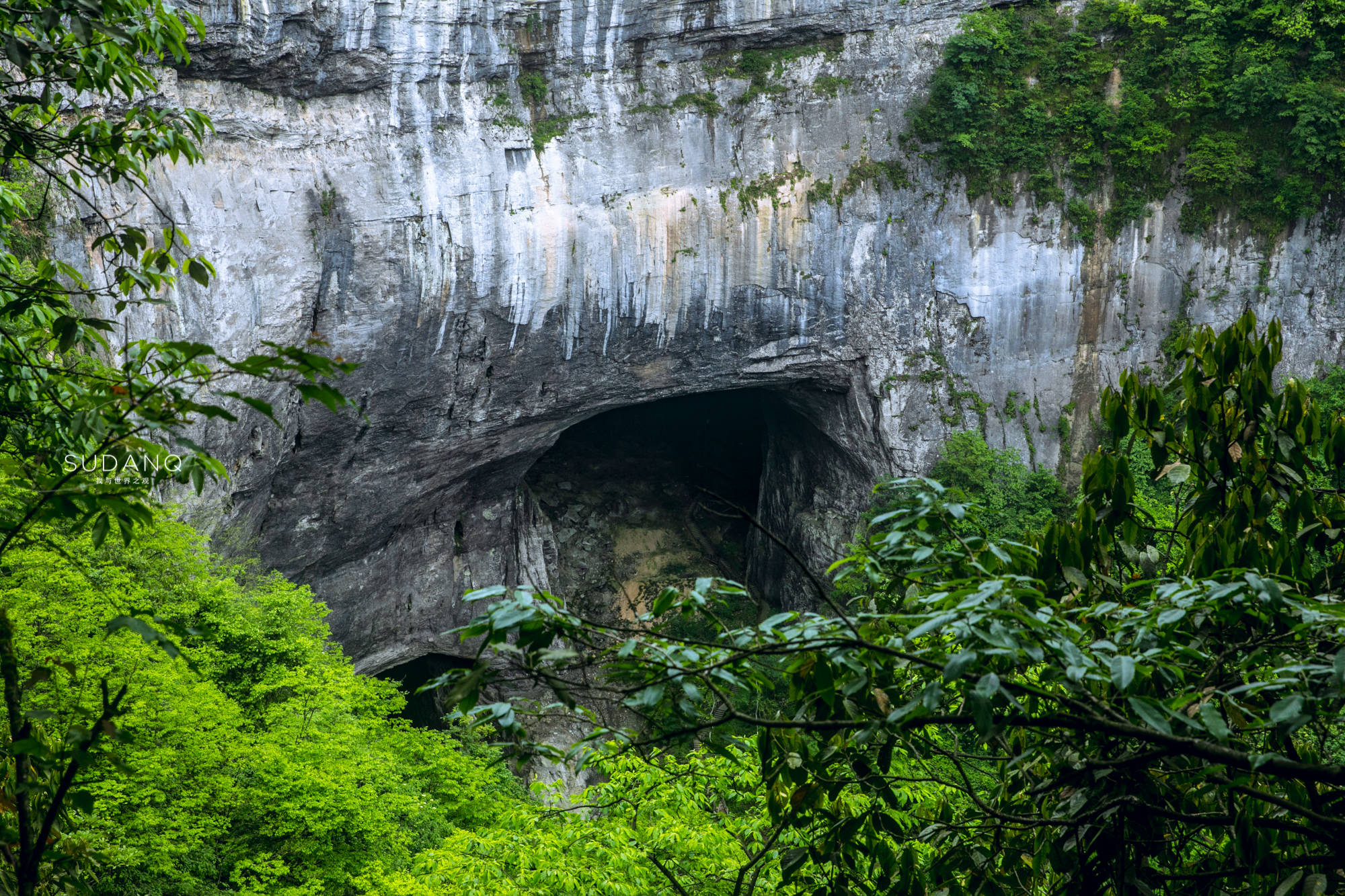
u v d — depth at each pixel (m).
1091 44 32.78
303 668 20.22
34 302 5.22
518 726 3.99
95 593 13.88
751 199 33.34
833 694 4.41
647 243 32.81
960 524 5.12
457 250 30.08
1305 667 3.78
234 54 24.92
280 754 17.39
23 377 5.45
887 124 33.75
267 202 26.55
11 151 5.83
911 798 8.57
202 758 16.00
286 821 17.45
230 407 25.66
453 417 32.91
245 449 27.23
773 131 33.34
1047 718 3.90
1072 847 5.30
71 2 5.09
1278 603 3.94
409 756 24.45
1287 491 5.75
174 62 24.20
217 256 25.02
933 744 5.31
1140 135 32.84
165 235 5.70
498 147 30.20
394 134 28.70
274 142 26.75
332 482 31.39
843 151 33.81
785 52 33.00
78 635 13.35
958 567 4.91
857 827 5.42
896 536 4.74
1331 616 3.88
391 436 31.92
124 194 22.39
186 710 15.28
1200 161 32.81
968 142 32.81
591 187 31.77
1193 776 5.09
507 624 3.78
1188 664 4.90
